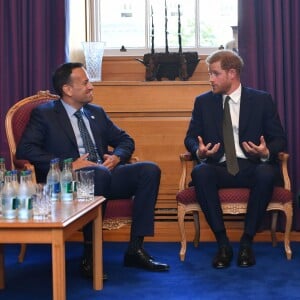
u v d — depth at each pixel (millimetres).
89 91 3605
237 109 3801
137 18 4980
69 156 3553
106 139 3793
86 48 4527
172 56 4508
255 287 3072
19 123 3682
